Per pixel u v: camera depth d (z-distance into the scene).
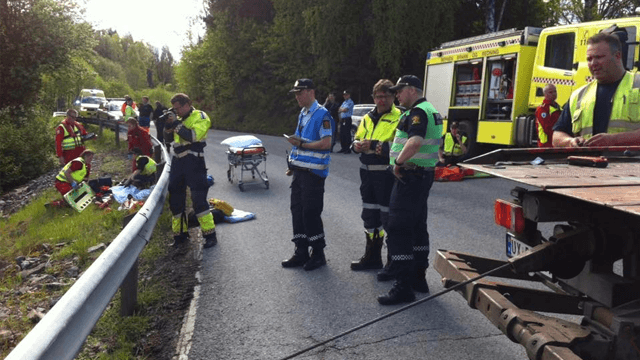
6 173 13.30
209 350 3.52
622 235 2.44
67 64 19.02
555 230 2.78
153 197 4.63
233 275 5.05
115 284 2.90
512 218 2.71
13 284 5.27
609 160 3.15
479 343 3.49
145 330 3.84
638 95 3.22
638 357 2.27
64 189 8.79
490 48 11.39
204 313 4.14
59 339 2.07
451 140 11.56
